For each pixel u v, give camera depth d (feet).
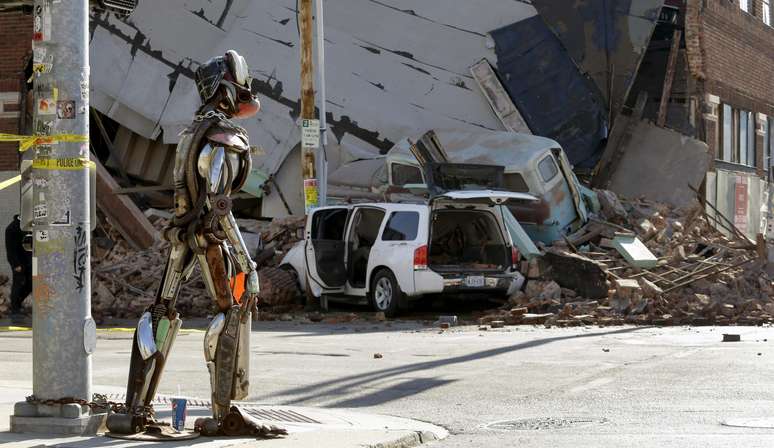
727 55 228.02
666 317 135.64
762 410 63.05
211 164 49.39
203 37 207.21
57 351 50.80
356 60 206.49
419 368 88.17
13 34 202.49
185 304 159.94
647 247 173.78
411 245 143.13
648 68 213.66
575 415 63.46
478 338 114.62
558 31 202.28
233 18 207.41
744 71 238.27
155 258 180.14
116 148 214.07
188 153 49.70
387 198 182.29
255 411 64.90
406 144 183.01
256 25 206.80
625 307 143.95
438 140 180.14
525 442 54.24
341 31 207.00
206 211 49.80
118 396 68.44
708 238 184.65
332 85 206.08
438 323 135.64
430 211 143.64
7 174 199.31
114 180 202.69
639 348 100.89
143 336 50.90
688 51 213.66
